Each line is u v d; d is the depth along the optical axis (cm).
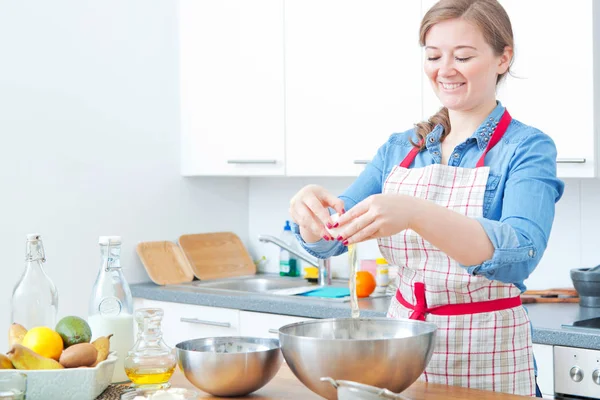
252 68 329
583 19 244
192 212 358
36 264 163
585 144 245
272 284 350
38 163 304
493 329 163
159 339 153
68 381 140
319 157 310
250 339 156
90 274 321
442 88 169
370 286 296
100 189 324
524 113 257
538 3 252
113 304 164
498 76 174
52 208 308
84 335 150
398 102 286
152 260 337
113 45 328
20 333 154
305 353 129
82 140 318
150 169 342
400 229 134
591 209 281
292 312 280
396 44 286
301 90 314
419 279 170
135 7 336
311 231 156
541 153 160
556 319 237
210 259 356
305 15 312
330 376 128
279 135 322
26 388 136
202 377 143
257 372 143
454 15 162
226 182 372
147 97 341
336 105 304
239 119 334
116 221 330
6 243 295
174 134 352
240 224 378
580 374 217
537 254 141
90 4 320
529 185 154
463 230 135
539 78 253
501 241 137
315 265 330
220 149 341
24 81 300
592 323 235
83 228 318
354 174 300
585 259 283
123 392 153
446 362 166
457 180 170
